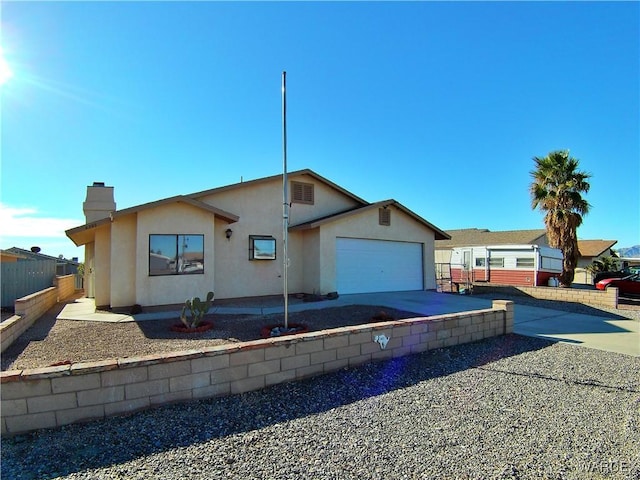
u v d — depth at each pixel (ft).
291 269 43.34
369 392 13.64
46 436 9.92
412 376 15.58
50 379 10.31
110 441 9.73
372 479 8.15
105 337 22.59
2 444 9.50
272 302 38.42
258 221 41.24
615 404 12.79
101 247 34.65
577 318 32.78
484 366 17.29
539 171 64.80
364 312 31.37
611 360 18.66
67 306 37.83
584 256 119.03
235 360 13.12
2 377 9.86
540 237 94.32
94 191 46.50
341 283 43.88
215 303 37.17
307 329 24.22
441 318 20.44
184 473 8.30
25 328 24.95
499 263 65.31
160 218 33.14
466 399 13.10
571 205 62.49
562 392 13.94
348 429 10.61
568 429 10.81
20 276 41.73
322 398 12.94
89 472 8.31
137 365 11.40
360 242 45.80
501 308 24.62
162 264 33.06
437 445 9.73
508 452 9.43
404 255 50.16
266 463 8.76
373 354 17.12
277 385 14.01
